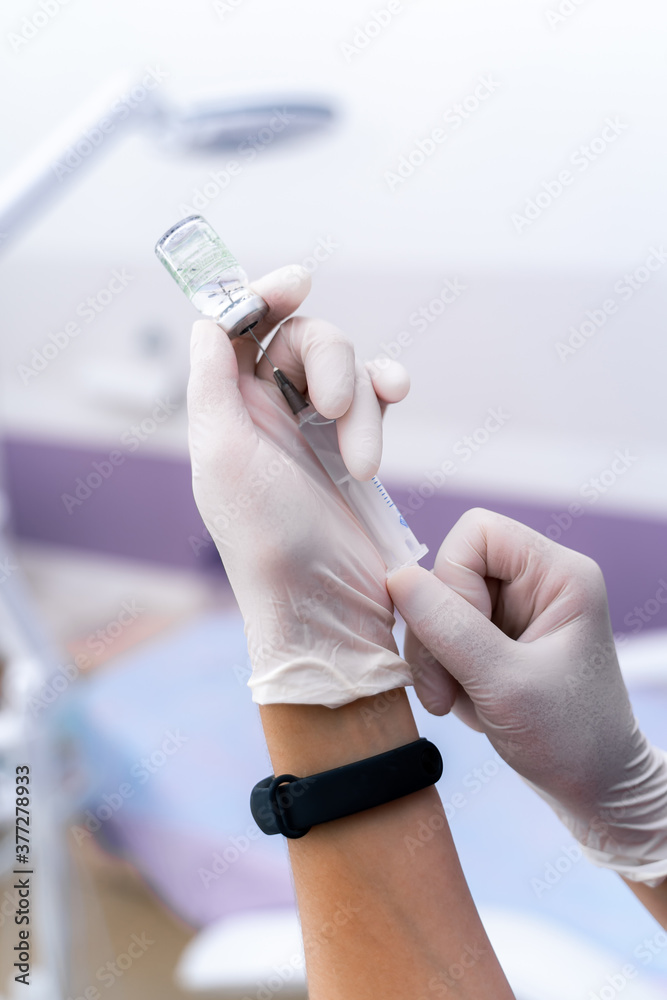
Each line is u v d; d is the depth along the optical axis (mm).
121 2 2641
